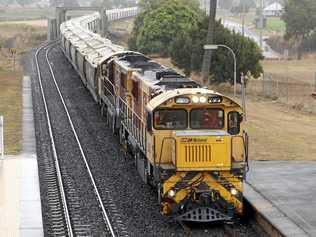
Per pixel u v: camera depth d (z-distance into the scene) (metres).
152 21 179.00
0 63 165.75
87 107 102.62
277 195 51.34
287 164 64.19
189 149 46.06
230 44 120.44
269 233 44.66
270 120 95.69
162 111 48.53
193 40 128.25
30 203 52.03
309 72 160.75
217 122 48.88
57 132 83.06
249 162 65.25
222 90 124.94
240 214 48.12
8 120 91.31
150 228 46.72
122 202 53.12
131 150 67.44
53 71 149.00
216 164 46.34
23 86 125.12
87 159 68.56
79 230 46.06
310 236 41.16
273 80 142.12
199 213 47.06
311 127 90.94
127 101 67.19
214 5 99.19
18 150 72.62
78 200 53.94
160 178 47.34
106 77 88.06
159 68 66.94
